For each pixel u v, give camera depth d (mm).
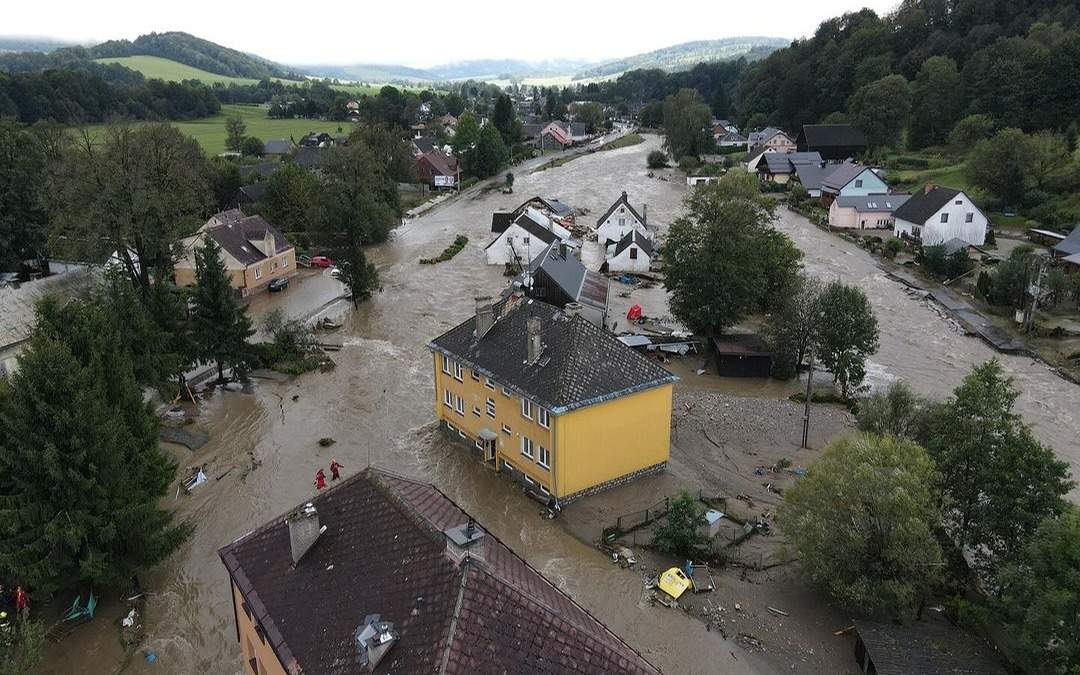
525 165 179125
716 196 59281
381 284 81312
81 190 56312
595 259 90938
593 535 35625
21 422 28141
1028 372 56844
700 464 42406
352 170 106125
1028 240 95375
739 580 32500
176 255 67500
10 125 83125
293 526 21688
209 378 55500
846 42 197000
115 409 31688
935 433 33406
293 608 20641
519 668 16969
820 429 46750
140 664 28172
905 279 81312
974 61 144000
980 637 27172
